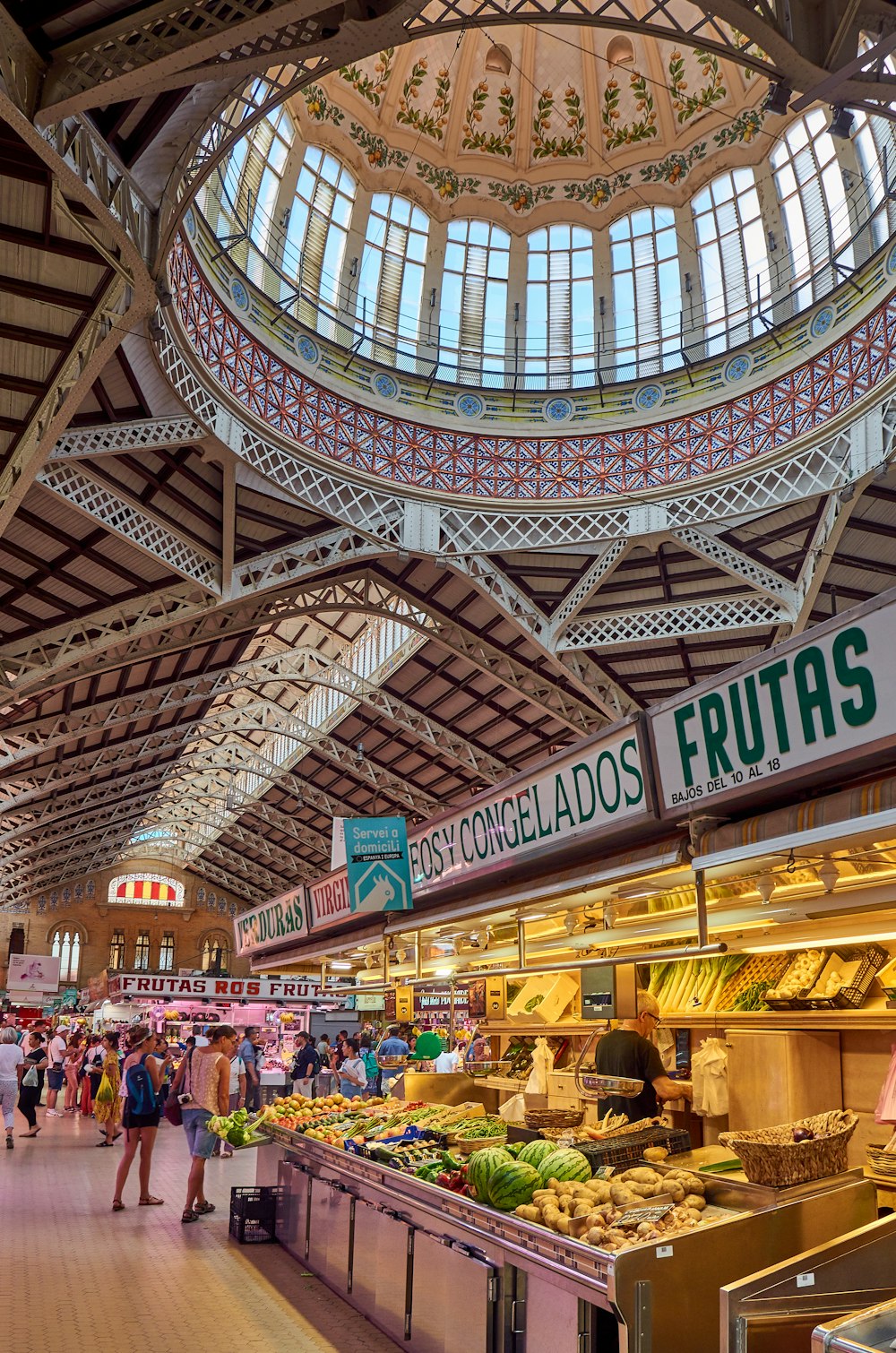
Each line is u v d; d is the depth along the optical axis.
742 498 16.80
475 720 25.39
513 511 18.28
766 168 17.25
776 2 7.32
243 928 14.30
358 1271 5.81
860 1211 3.74
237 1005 28.67
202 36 6.68
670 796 4.52
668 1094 5.67
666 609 18.67
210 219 14.84
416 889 7.68
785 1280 3.08
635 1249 3.31
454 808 6.79
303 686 32.66
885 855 4.36
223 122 12.53
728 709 4.11
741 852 4.07
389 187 19.17
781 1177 3.74
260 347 16.31
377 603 22.95
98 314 10.26
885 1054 4.89
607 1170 4.45
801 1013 5.14
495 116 19.62
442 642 20.77
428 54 18.84
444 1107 7.23
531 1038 8.73
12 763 21.92
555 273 19.91
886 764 3.65
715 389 17.70
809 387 16.06
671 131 18.80
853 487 14.55
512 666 21.02
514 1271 4.17
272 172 17.08
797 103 7.69
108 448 13.13
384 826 7.93
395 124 19.05
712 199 18.31
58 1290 6.13
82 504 13.56
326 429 17.38
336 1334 5.32
